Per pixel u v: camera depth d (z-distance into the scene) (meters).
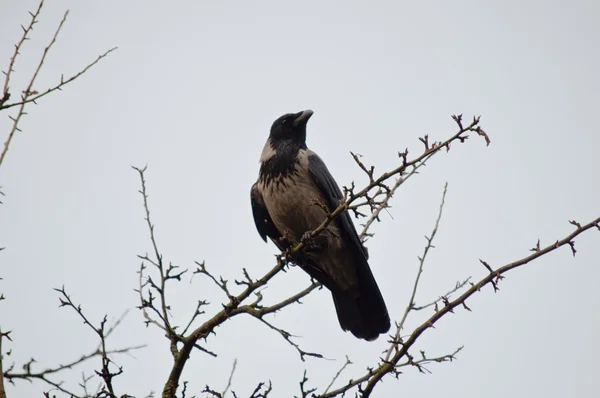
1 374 6.87
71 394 8.20
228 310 9.46
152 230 9.42
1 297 7.36
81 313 8.52
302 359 9.45
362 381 8.84
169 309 9.16
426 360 8.92
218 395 8.53
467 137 8.13
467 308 8.44
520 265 8.43
